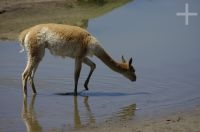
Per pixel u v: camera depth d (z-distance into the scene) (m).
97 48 37.00
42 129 27.56
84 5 71.31
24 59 46.09
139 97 34.38
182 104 32.44
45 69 42.47
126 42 52.41
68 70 42.25
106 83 38.53
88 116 30.08
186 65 43.59
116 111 31.09
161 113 30.45
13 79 39.56
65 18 64.31
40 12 65.88
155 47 50.38
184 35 56.47
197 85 37.34
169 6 75.25
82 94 35.62
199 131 26.61
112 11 70.38
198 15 68.19
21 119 29.45
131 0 78.62
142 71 41.59
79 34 36.50
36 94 35.66
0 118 29.62
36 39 35.94
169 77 39.69
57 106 32.44
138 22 63.31
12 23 60.78
